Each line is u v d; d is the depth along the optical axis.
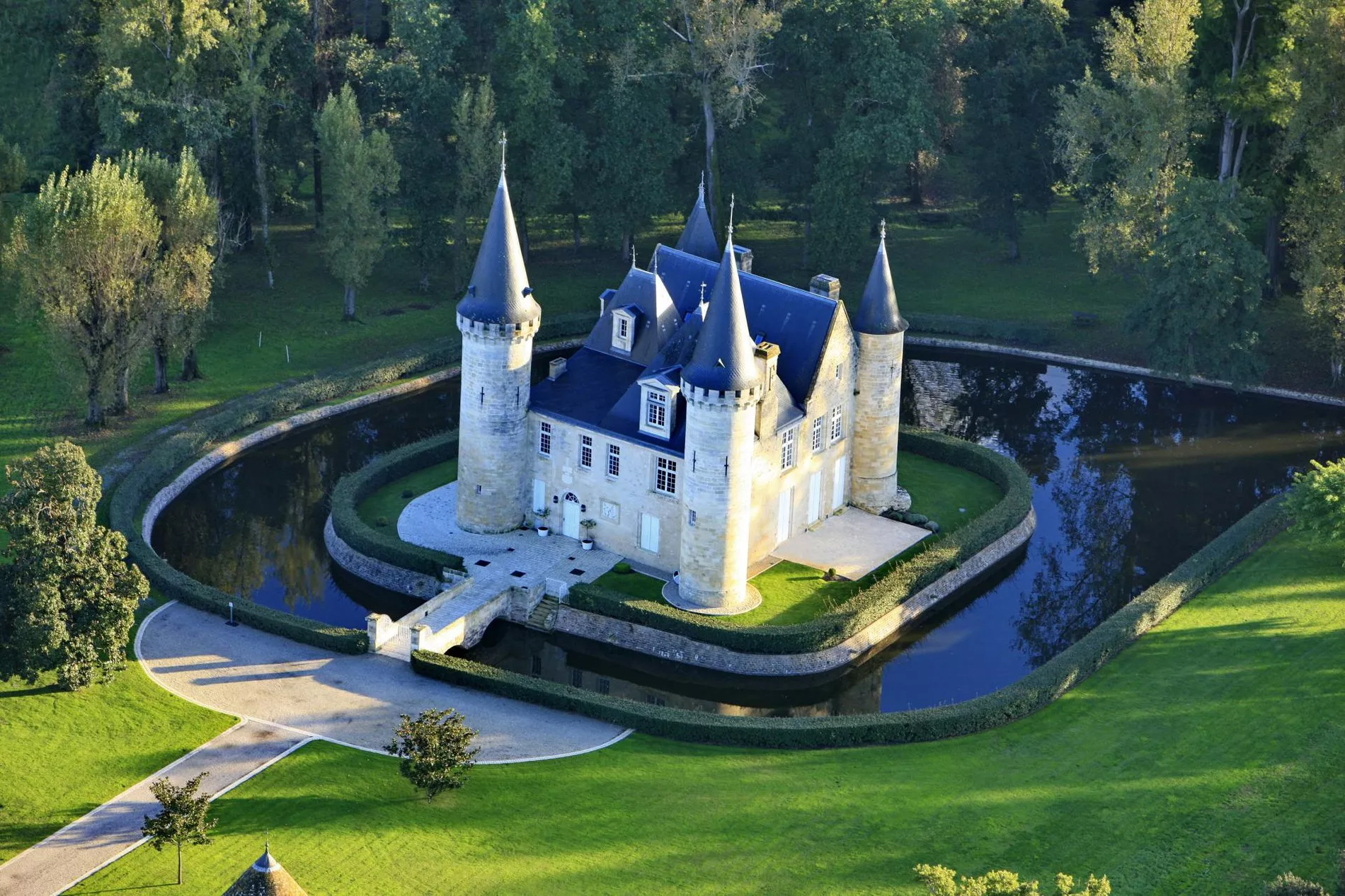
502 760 66.31
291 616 77.00
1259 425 109.81
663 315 86.44
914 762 67.06
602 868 58.97
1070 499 98.31
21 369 107.56
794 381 85.00
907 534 89.06
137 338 99.31
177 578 79.75
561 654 80.25
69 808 62.22
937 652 81.06
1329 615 79.75
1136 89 112.81
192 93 115.00
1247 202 114.06
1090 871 59.47
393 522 88.56
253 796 63.28
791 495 86.56
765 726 68.31
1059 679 72.50
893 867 59.41
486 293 82.75
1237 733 69.31
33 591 65.88
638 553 84.75
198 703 70.00
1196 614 80.62
